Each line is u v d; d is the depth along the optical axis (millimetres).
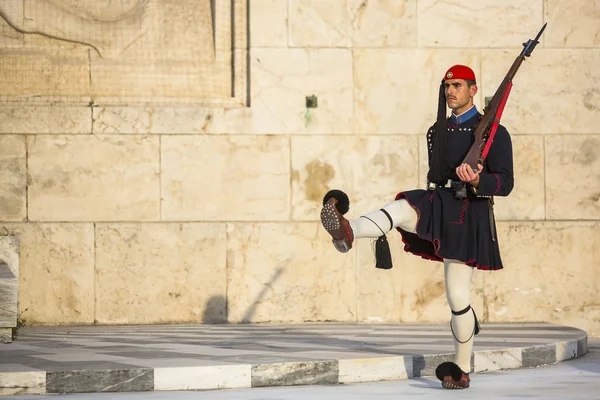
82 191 19594
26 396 11742
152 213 19672
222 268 19703
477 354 14039
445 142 12156
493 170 12062
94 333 17672
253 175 19766
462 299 12094
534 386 12258
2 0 19750
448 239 11828
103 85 19859
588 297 20000
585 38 20156
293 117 19844
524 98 20078
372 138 19922
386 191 19922
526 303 19953
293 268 19734
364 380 12984
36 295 19484
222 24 20031
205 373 12266
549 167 20094
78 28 19906
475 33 20078
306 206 19812
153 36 20031
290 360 12867
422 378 13281
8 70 19734
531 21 20125
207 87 20000
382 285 19797
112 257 19562
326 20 19906
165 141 19703
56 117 19562
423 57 19984
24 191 19516
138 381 12117
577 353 16078
